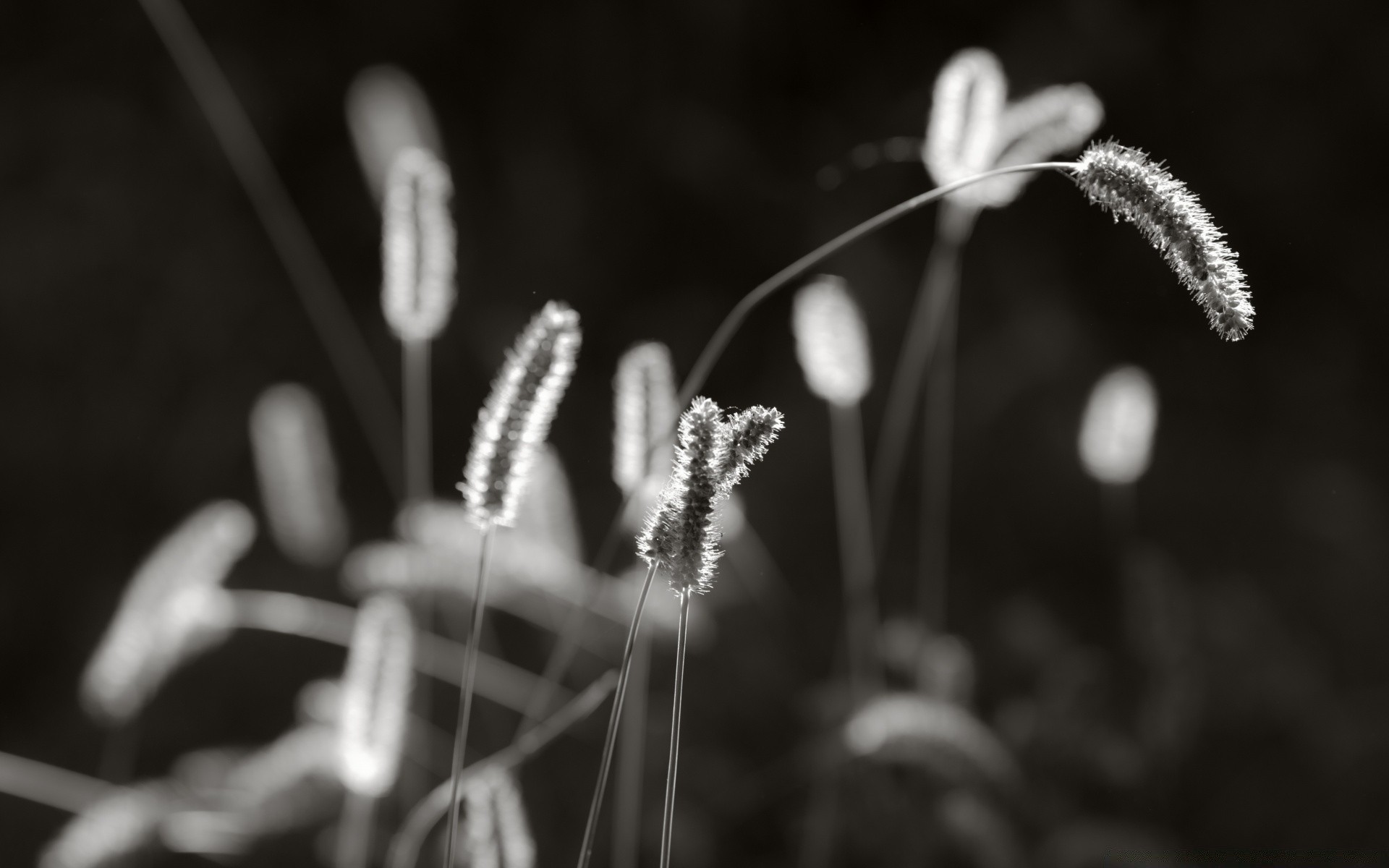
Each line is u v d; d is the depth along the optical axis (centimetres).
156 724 261
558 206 402
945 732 148
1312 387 393
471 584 140
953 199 142
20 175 371
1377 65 412
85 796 150
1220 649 295
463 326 376
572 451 348
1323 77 419
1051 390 365
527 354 104
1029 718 208
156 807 133
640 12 421
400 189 129
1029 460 353
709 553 100
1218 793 262
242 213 388
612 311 398
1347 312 412
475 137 413
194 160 384
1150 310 396
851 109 419
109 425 354
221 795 139
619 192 412
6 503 346
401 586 141
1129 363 385
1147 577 239
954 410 357
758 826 214
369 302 387
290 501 158
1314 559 341
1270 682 288
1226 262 102
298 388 160
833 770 169
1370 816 261
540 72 418
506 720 222
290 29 401
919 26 420
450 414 365
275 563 290
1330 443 379
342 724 118
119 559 346
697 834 210
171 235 376
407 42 410
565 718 118
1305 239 418
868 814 175
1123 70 407
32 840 249
